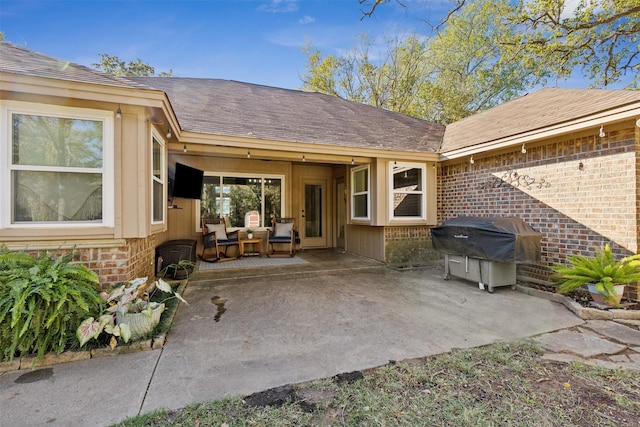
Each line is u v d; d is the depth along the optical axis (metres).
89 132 3.40
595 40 6.52
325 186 9.38
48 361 2.40
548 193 4.92
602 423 1.76
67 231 3.23
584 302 3.86
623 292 3.85
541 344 2.78
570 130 4.32
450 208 7.00
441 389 2.08
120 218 3.44
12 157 3.10
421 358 2.51
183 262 4.86
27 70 2.98
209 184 7.67
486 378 2.22
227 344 2.77
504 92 14.73
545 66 7.54
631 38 6.91
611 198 4.12
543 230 5.00
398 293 4.50
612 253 4.10
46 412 1.82
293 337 2.93
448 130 8.56
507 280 4.66
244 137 5.45
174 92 7.32
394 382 2.15
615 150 4.08
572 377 2.23
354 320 3.39
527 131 4.86
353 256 7.71
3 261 2.58
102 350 2.55
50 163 3.25
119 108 3.41
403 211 6.88
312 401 1.94
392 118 9.25
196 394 2.00
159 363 2.42
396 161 6.79
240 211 7.97
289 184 8.48
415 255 7.00
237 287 4.80
